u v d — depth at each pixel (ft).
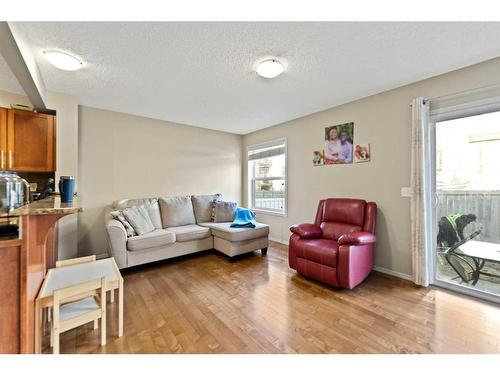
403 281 8.46
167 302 6.97
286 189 13.53
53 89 8.82
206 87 8.74
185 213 12.53
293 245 9.00
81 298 4.99
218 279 8.66
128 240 9.18
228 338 5.32
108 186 11.32
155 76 7.80
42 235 4.75
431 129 8.18
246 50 6.31
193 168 14.47
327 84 8.55
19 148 8.46
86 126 10.71
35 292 4.53
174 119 13.05
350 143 10.38
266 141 14.97
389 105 9.09
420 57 6.71
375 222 8.83
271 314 6.31
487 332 5.49
